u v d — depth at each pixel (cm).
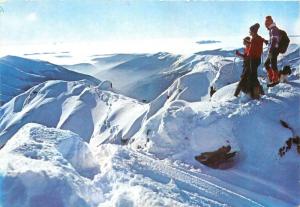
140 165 607
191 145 783
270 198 646
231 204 548
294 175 729
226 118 799
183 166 750
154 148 805
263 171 743
